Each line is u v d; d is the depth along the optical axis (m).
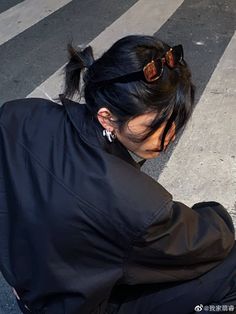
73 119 1.45
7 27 5.08
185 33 5.00
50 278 1.41
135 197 1.34
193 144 3.34
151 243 1.38
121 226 1.34
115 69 1.33
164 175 3.07
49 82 4.11
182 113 1.40
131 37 1.40
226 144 3.36
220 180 3.05
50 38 4.86
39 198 1.39
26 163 1.46
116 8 5.57
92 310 1.47
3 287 2.37
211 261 1.64
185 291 1.69
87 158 1.38
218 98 3.86
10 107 1.61
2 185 1.50
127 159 1.46
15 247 1.45
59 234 1.36
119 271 1.41
